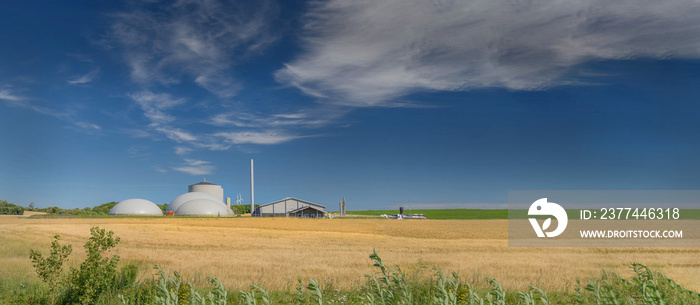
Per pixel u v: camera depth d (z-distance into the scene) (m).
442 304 6.70
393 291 6.99
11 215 118.00
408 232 63.94
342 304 9.39
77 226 58.88
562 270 21.00
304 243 41.47
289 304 8.99
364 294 9.98
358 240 46.06
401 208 150.25
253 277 17.56
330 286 10.81
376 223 92.81
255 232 57.25
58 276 11.84
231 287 12.90
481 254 30.56
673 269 21.59
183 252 31.28
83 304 11.05
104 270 11.63
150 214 136.25
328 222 93.19
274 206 136.88
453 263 24.30
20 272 16.58
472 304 6.96
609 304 6.47
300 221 93.94
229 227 69.94
